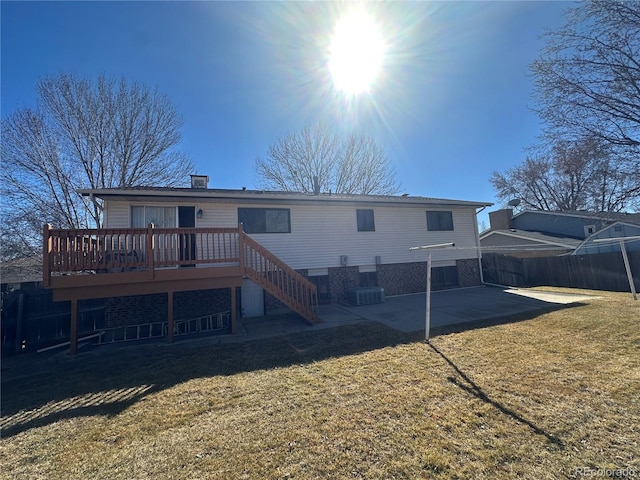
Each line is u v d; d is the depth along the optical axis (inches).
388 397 152.7
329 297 469.7
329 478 97.1
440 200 565.0
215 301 398.9
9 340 290.5
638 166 364.5
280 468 103.0
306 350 244.5
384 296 464.8
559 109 392.2
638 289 447.8
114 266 280.4
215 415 144.9
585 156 380.2
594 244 605.0
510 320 300.7
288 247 449.4
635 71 343.6
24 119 620.1
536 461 100.7
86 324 354.9
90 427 139.5
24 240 623.8
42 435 134.2
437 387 161.3
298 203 458.3
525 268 610.2
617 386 150.6
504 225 943.7
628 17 334.0
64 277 269.3
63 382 203.3
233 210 422.6
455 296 476.4
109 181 712.4
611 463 98.3
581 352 201.3
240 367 213.3
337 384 173.0
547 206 1134.4
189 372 208.7
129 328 347.3
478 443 111.8
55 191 657.6
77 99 669.3
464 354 211.6
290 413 142.2
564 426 120.0
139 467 107.5
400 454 107.6
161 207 393.1
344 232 488.7
